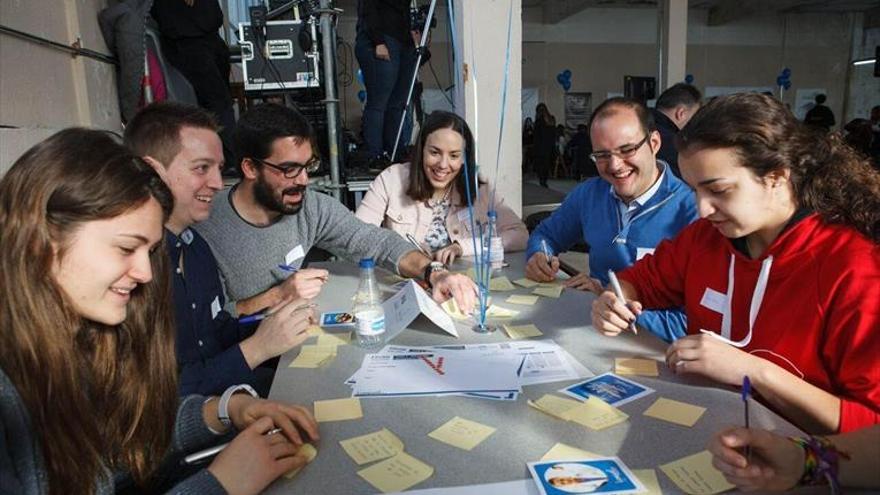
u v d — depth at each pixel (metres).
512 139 3.26
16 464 0.71
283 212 1.83
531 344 1.25
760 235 1.11
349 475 0.79
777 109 1.01
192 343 1.41
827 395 0.91
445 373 1.11
